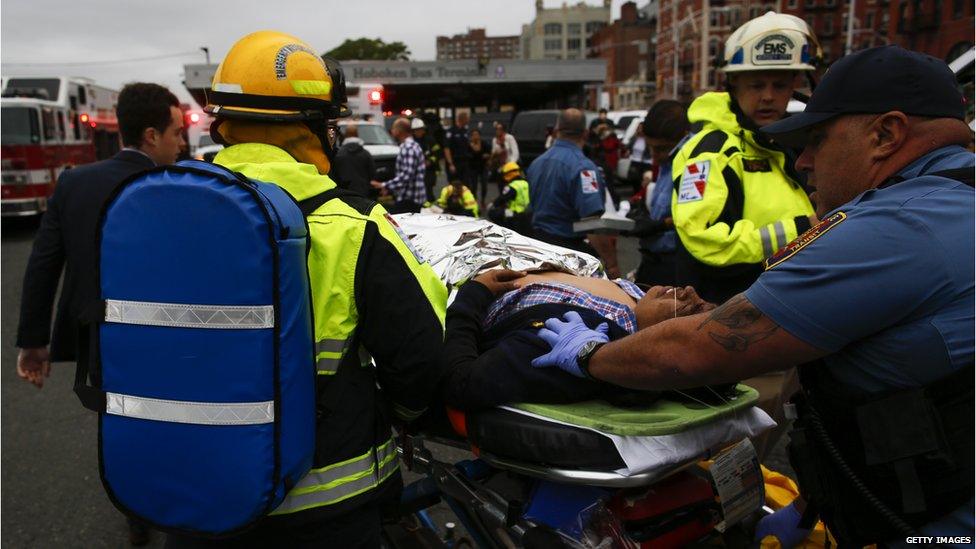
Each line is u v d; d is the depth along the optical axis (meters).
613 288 2.04
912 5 30.95
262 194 1.36
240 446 1.36
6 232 13.25
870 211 1.23
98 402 1.43
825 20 59.12
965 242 1.17
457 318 1.89
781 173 2.43
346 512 1.51
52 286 2.96
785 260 1.28
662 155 3.40
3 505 3.33
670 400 1.72
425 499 2.07
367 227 1.48
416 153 8.41
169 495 1.41
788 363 1.27
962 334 1.17
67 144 14.78
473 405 1.67
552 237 4.50
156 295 1.37
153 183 1.36
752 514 1.91
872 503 1.28
